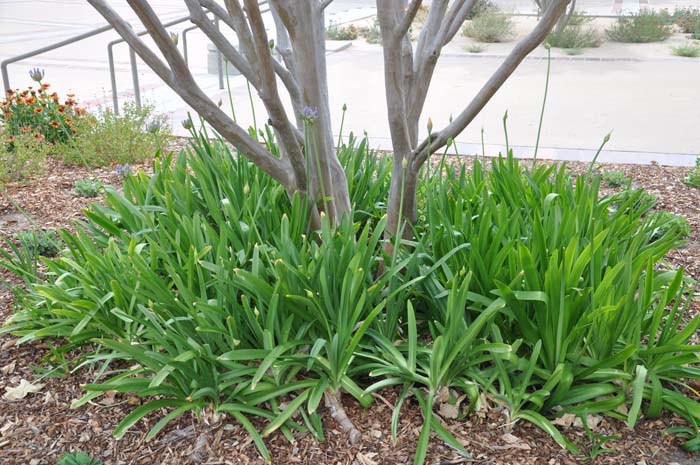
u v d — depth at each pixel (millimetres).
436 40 3184
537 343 2436
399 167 3051
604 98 8875
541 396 2395
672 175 5449
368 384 2648
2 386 2750
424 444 2252
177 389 2475
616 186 5168
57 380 2789
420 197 3688
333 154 3248
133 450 2396
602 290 2402
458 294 2426
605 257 2805
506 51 12898
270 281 2834
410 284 2607
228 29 15609
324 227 2695
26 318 2992
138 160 5824
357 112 8203
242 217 3262
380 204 3787
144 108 6359
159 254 2938
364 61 11953
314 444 2375
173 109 8234
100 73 11242
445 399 2527
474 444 2359
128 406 2629
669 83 9820
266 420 2494
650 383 2568
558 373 2361
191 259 2668
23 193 5027
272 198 3234
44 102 6258
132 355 2441
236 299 2658
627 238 3059
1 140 5445
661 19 15234
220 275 2557
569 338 2383
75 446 2430
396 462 2289
